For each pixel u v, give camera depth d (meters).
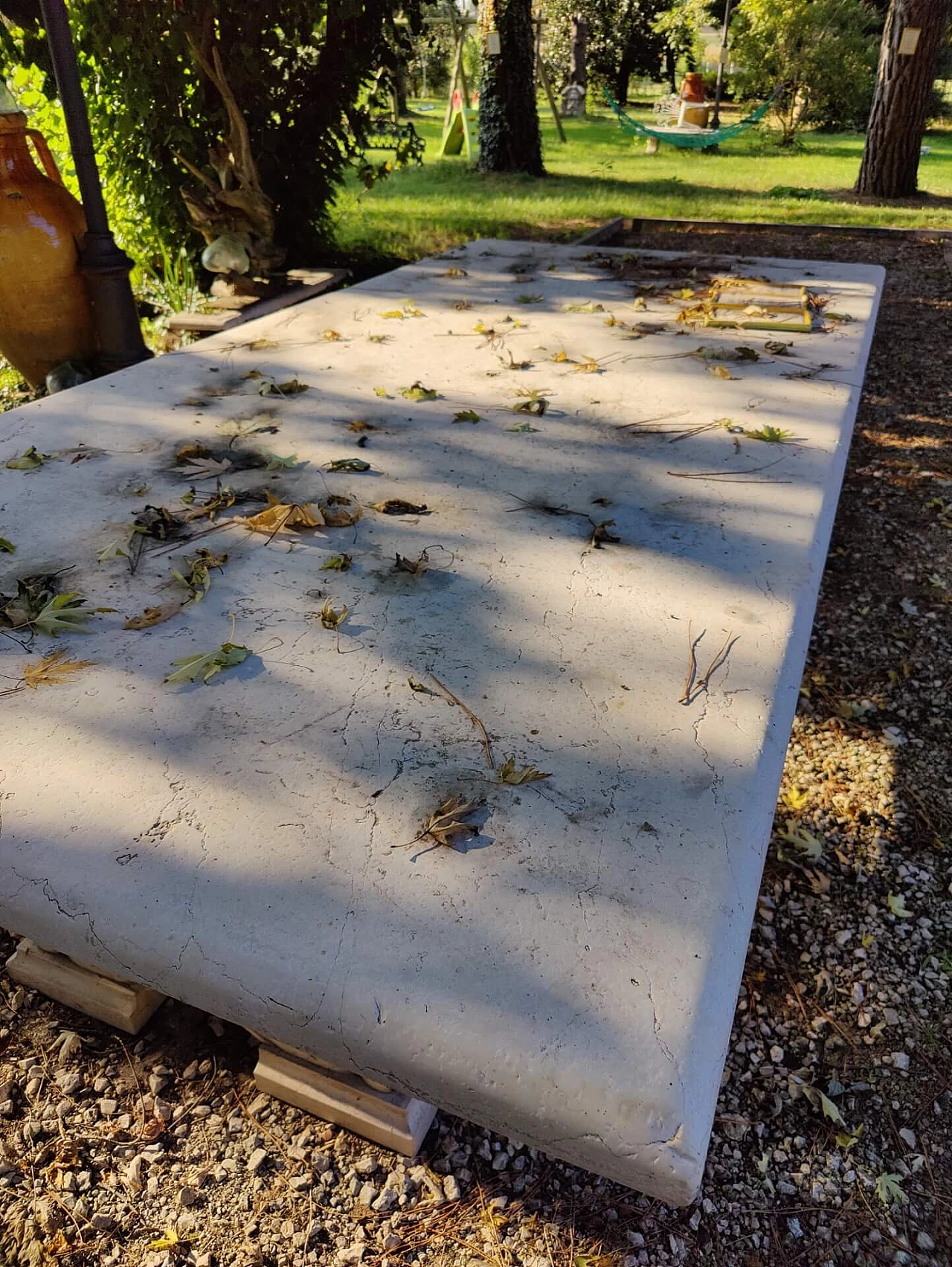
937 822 2.17
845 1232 1.43
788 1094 1.62
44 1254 1.32
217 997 1.12
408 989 1.07
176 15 4.68
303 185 5.94
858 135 18.00
